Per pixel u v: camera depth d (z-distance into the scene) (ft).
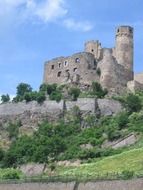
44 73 645.10
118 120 522.88
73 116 565.53
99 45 654.12
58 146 495.82
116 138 489.67
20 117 583.58
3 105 599.98
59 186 359.66
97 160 450.71
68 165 464.65
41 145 503.61
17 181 384.06
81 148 490.08
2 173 450.30
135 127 499.10
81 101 574.15
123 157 423.23
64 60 635.66
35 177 388.37
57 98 578.66
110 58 626.64
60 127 542.57
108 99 574.97
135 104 554.05
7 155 505.66
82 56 628.69
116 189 333.42
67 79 622.95
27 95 590.96
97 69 629.10
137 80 640.17
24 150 506.48
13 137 561.84
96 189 341.82
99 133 511.81
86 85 614.75
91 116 559.79
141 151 426.51
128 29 649.20
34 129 566.36
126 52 643.45
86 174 376.07
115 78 621.31
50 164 475.31
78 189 349.41
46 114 574.56
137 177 331.16
